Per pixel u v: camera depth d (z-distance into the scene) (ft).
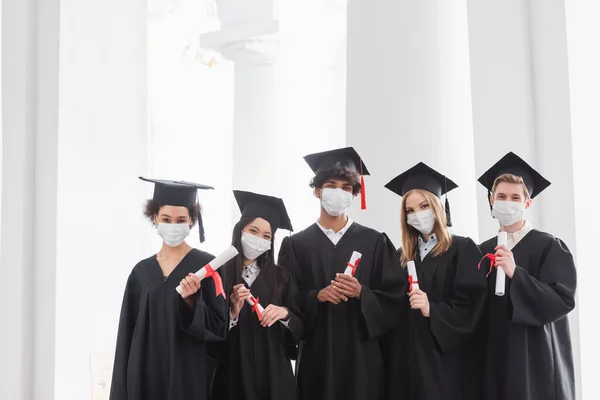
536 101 21.38
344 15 33.12
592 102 20.80
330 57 33.86
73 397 23.25
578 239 20.48
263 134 27.68
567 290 16.21
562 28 21.04
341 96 34.37
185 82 37.01
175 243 17.22
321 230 18.49
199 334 16.34
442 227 17.48
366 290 17.30
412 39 22.21
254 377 17.44
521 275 15.98
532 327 16.34
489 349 16.81
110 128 24.77
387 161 21.89
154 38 36.35
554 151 20.97
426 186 17.71
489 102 21.81
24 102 23.32
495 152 21.65
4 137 23.30
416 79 22.07
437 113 22.00
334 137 34.32
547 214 20.97
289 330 17.49
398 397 17.48
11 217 23.11
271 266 17.92
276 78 27.99
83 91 24.13
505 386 16.26
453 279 17.40
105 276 24.18
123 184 24.98
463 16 23.03
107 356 23.22
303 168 33.22
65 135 23.54
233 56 28.09
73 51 23.93
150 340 16.69
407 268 17.88
